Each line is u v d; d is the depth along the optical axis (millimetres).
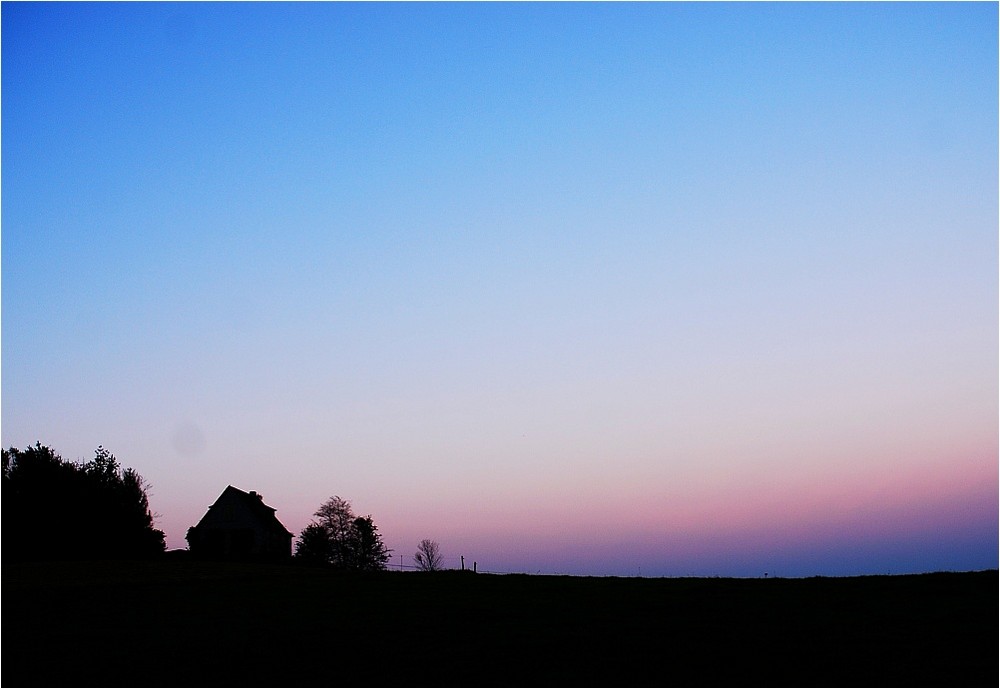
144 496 79062
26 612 35219
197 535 91000
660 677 23953
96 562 57719
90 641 28781
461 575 47375
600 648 27172
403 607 35625
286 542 97188
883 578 38438
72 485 72500
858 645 26688
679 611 33125
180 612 35000
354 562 96625
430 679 24000
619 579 44062
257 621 32562
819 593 35688
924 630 28266
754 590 37406
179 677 24109
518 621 31906
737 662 25234
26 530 70062
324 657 26375
